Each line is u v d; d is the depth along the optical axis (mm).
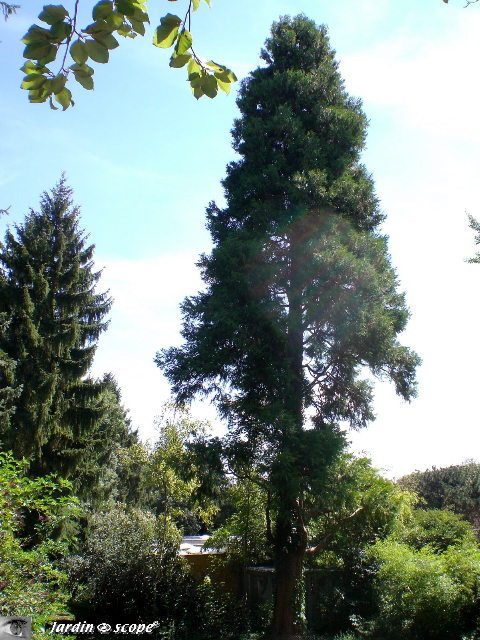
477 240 11273
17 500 5434
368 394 14977
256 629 14547
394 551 13086
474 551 12938
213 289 14805
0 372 17906
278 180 14953
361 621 13562
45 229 23141
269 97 16562
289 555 13227
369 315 13508
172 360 14234
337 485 12461
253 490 16203
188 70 2611
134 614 14562
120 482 35938
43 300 21406
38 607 5012
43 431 19891
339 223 14438
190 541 25891
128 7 2260
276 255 14586
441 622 11656
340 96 16984
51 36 2279
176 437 17781
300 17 17891
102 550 16031
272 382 13367
